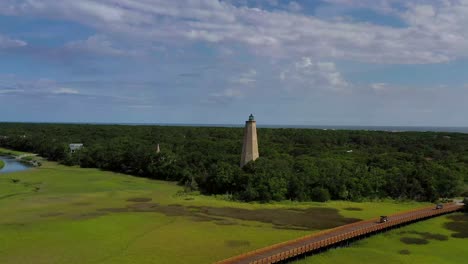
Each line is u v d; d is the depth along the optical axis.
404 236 76.38
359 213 96.38
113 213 92.44
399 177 118.31
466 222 87.38
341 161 132.75
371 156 149.88
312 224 85.25
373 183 116.38
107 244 68.38
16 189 123.50
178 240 71.44
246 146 123.88
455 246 70.19
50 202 104.69
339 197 113.75
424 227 82.94
